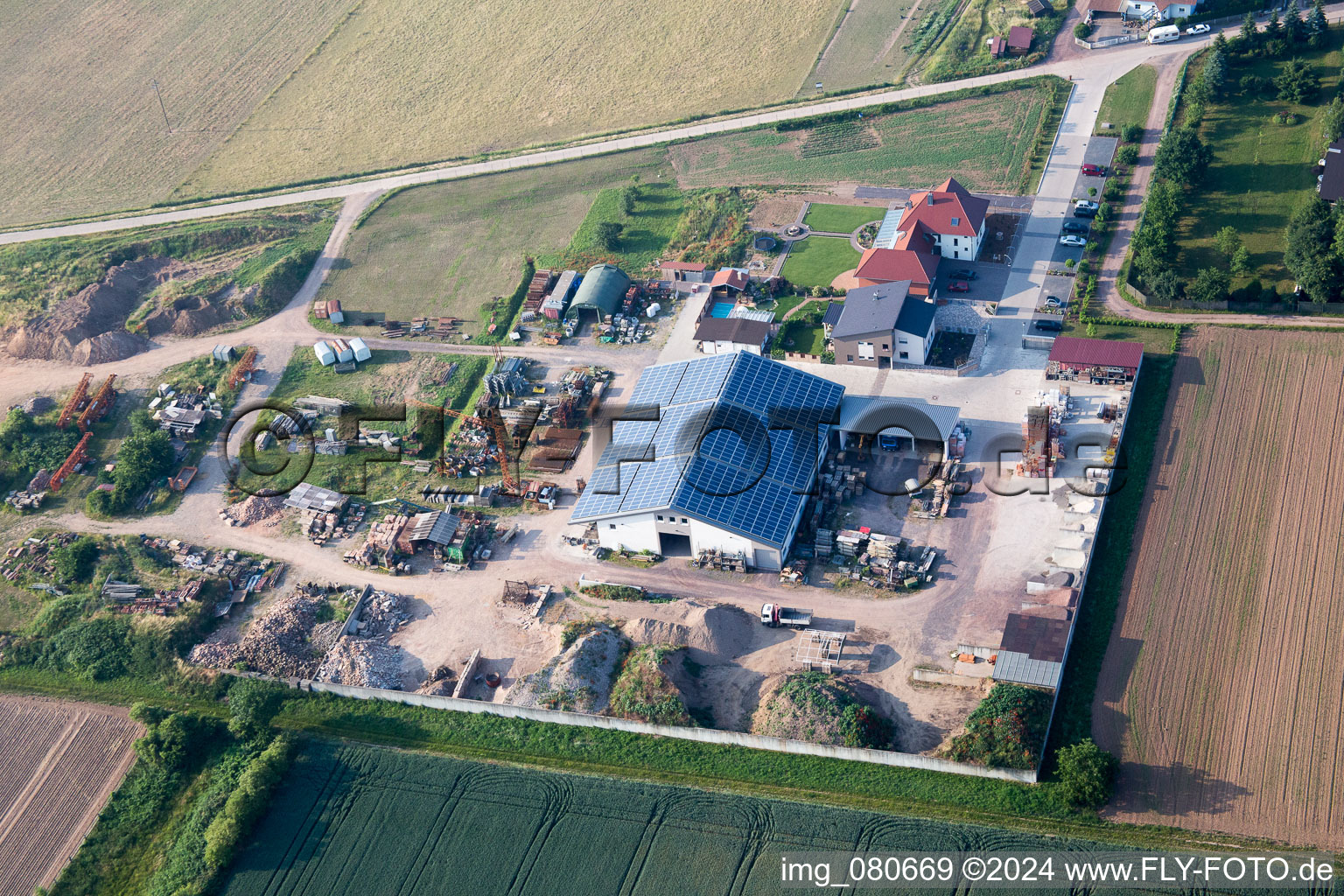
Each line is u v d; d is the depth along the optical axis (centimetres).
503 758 11419
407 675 12375
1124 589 12081
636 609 12612
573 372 15725
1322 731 10600
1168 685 11144
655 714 11400
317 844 10856
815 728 11056
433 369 16262
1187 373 14362
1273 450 13262
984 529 12925
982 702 11119
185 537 14125
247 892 10556
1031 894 9706
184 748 11662
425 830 10831
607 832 10594
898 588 12488
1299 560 12075
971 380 14725
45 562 13962
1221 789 10306
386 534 13700
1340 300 14812
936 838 10212
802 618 12256
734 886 10031
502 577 13262
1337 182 16112
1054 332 15225
